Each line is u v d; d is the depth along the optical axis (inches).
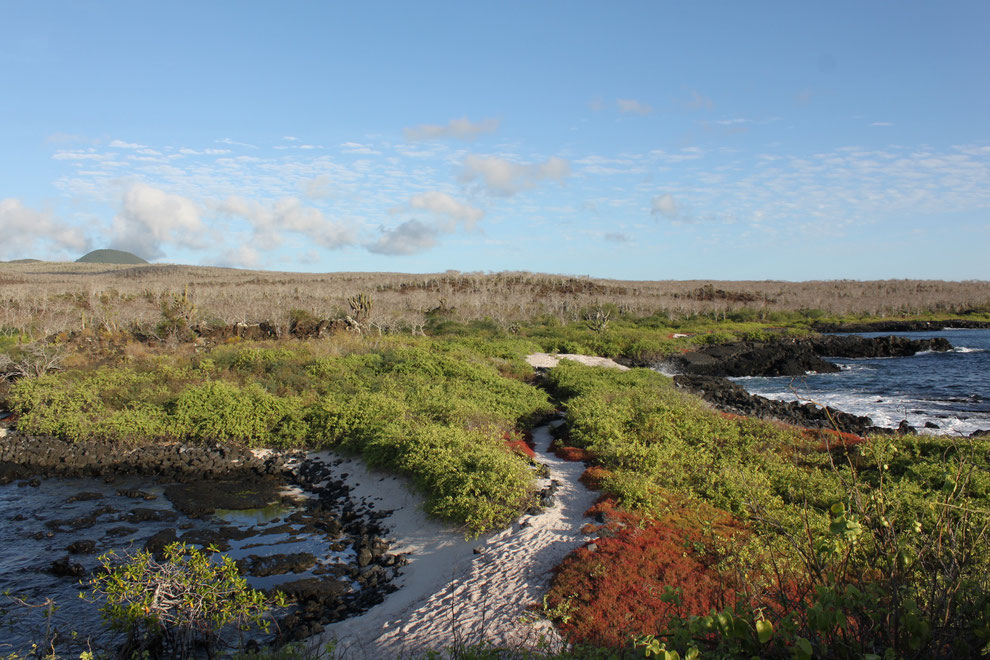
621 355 1680.6
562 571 419.5
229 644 392.5
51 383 1001.5
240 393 927.0
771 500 512.1
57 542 577.3
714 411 852.0
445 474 591.5
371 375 1087.0
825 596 186.2
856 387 1347.2
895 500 376.5
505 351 1434.5
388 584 479.8
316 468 760.3
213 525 617.3
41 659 377.7
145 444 845.2
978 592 181.6
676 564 408.2
